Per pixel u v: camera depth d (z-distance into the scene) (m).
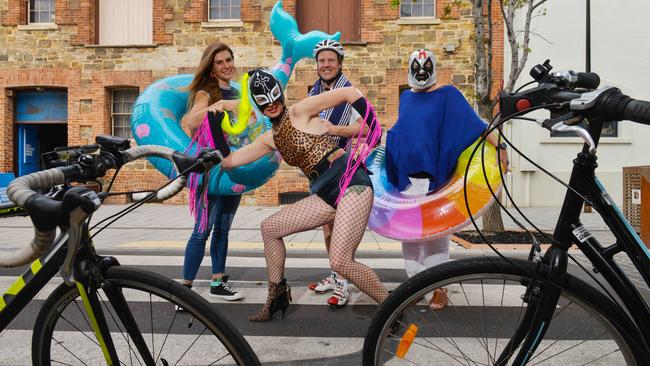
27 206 1.35
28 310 4.04
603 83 13.27
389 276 5.36
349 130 3.57
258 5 14.21
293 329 3.60
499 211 7.78
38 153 15.90
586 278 3.51
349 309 4.12
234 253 6.80
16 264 1.45
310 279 5.25
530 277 1.76
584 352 1.98
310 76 14.13
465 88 13.78
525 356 1.78
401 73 14.00
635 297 1.69
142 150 1.94
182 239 7.96
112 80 14.58
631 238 1.69
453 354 2.06
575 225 1.74
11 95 14.96
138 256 6.63
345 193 3.08
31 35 14.73
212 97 3.97
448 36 13.83
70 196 1.31
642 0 13.12
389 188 4.14
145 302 2.04
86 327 2.45
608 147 13.04
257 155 3.32
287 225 3.32
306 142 3.15
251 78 3.10
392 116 14.06
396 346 1.94
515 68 7.75
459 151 3.83
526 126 13.00
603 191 1.73
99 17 14.95
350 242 3.01
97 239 7.91
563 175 12.91
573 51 13.22
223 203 4.29
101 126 14.62
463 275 1.82
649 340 1.68
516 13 13.19
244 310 4.09
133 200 2.13
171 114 4.47
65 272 1.57
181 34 14.49
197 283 5.06
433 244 3.92
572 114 1.66
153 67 14.56
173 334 2.87
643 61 13.18
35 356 1.90
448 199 3.78
